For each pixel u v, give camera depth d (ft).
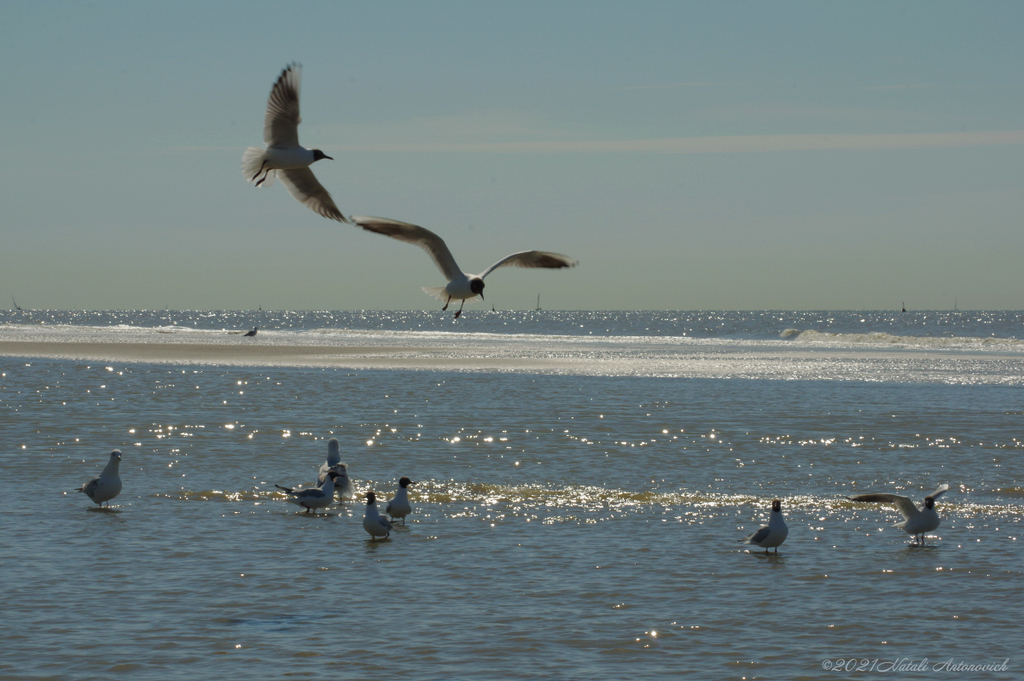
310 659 34.81
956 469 76.54
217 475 71.87
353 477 71.72
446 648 36.01
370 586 43.91
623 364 195.31
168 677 32.99
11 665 33.83
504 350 251.19
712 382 153.58
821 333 363.76
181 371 168.14
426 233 26.53
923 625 39.11
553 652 35.86
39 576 44.50
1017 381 157.28
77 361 190.49
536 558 49.16
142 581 44.01
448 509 61.36
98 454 79.97
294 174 25.36
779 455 82.64
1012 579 45.60
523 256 26.89
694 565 48.01
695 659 35.22
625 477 72.54
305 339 321.73
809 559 49.32
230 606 40.73
